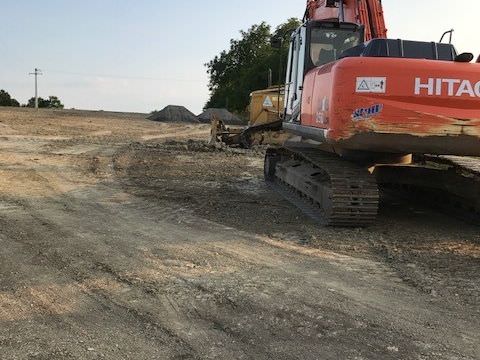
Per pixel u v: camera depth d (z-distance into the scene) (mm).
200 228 7332
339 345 3850
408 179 8914
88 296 4711
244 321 4227
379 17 9633
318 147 9227
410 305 4602
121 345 3793
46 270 5387
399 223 7980
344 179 7320
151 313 4352
